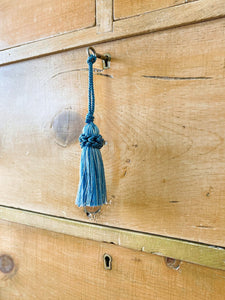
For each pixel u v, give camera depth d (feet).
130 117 1.68
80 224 1.90
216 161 1.46
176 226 1.59
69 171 1.94
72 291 2.02
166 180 1.61
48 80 1.97
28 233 2.21
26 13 2.00
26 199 2.17
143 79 1.62
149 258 1.70
